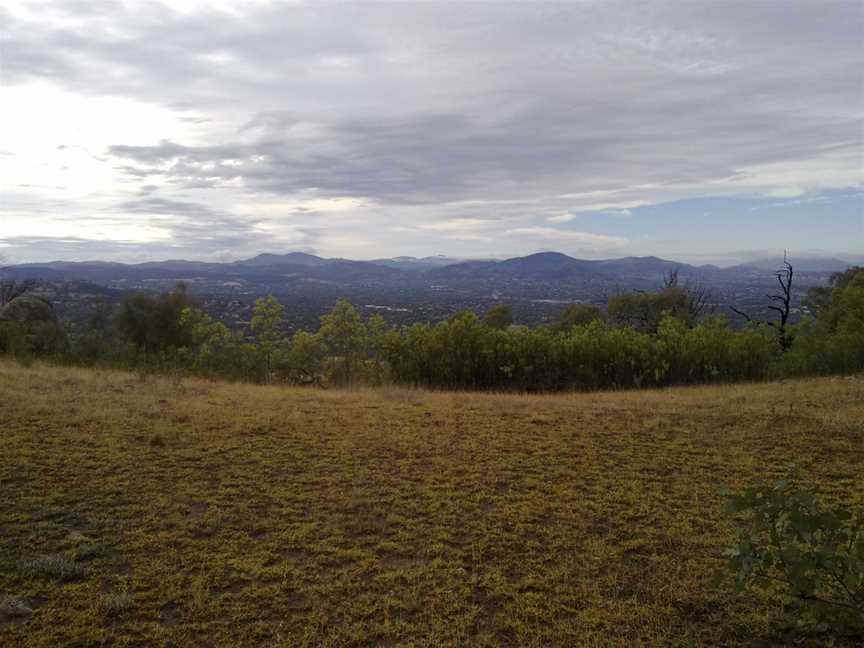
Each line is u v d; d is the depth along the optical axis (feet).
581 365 46.96
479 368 46.55
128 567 12.94
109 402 27.84
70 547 13.62
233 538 14.35
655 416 27.58
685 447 22.24
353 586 12.32
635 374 47.50
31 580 12.17
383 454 21.21
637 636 10.72
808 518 9.77
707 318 60.18
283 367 49.90
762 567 11.51
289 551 13.87
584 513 16.15
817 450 21.65
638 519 15.80
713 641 10.59
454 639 10.66
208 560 13.26
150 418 25.11
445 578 12.72
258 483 17.99
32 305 67.77
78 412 25.32
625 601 11.87
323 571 12.98
